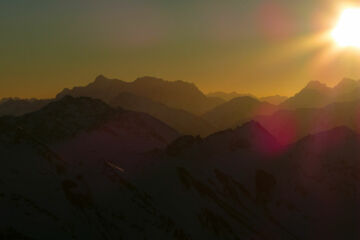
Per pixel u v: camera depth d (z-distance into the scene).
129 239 137.75
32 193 150.88
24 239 124.06
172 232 144.00
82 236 134.88
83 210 148.50
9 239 122.00
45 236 128.75
